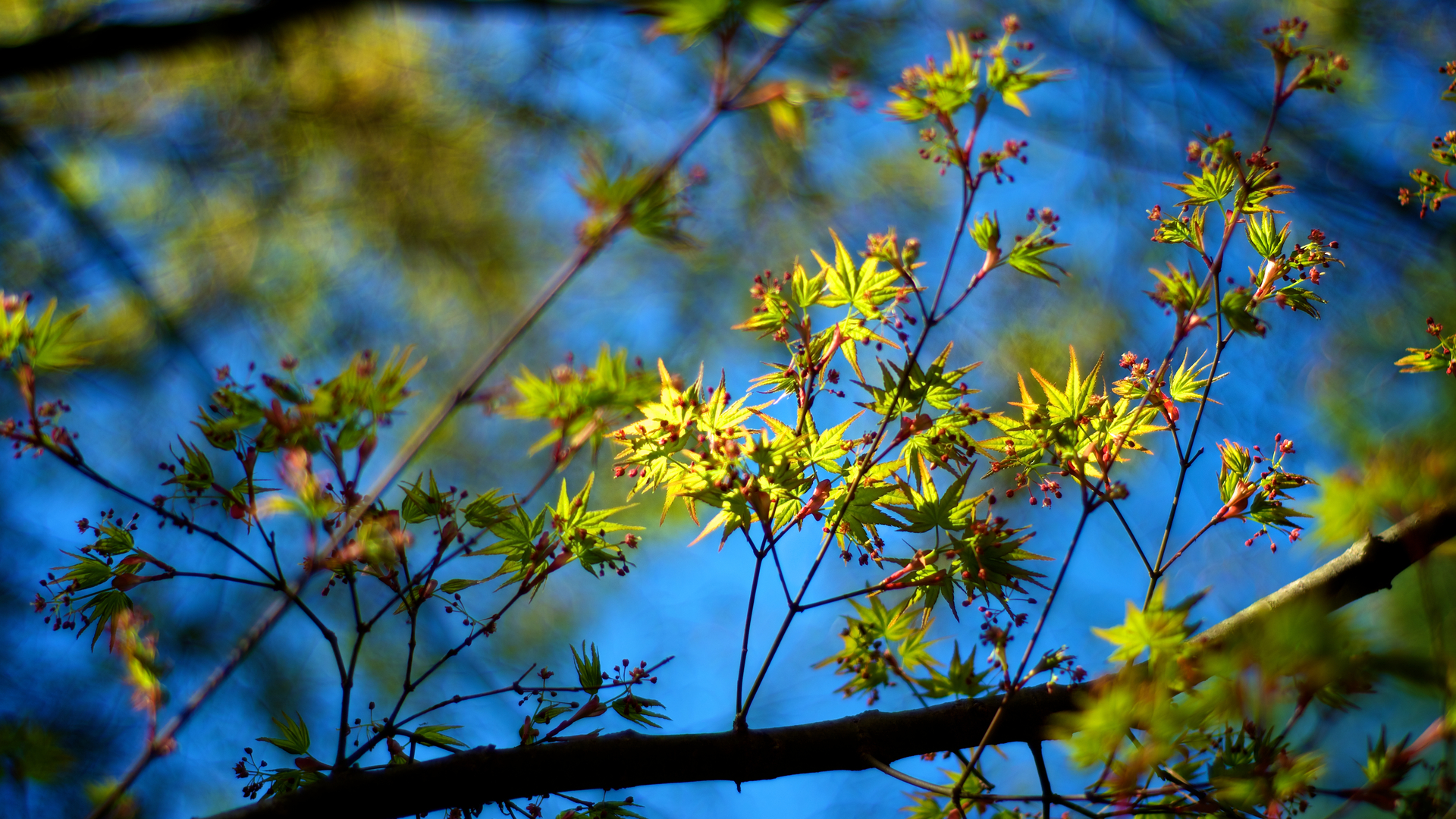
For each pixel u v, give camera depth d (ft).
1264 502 4.31
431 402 7.84
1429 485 4.11
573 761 4.27
